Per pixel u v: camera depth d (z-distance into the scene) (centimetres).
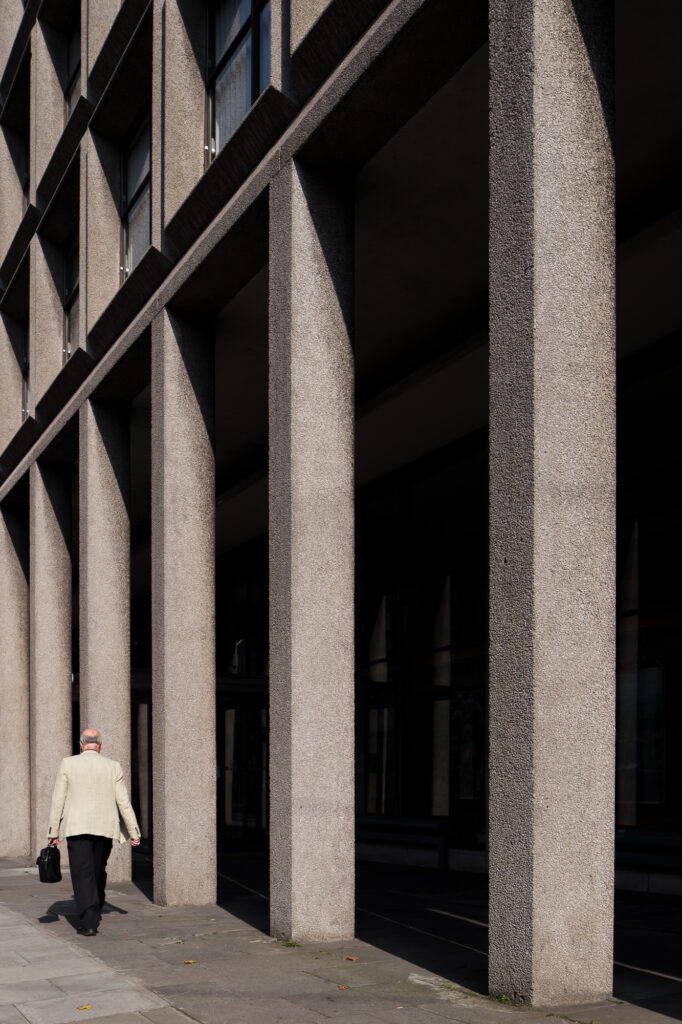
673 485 1187
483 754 1498
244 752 2288
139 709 2389
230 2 1178
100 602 1463
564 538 619
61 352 1933
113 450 1506
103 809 958
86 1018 627
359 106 823
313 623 879
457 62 770
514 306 633
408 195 959
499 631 628
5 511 2191
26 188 2311
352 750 886
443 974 716
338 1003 641
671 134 870
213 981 716
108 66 1467
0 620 2150
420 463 1705
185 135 1207
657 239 964
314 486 891
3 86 2255
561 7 638
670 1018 564
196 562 1169
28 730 2112
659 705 1190
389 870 1561
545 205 625
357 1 796
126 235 1560
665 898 1123
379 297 1179
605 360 641
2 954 845
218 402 1545
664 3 709
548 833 600
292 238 896
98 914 932
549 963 598
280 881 872
